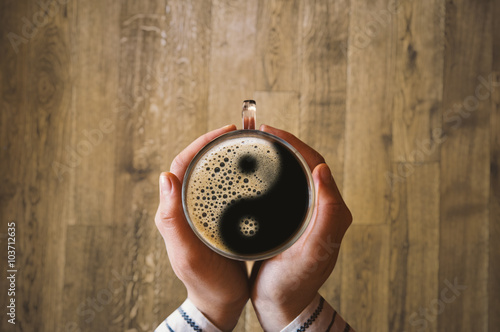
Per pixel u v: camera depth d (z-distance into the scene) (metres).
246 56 1.12
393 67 1.14
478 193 1.15
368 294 1.12
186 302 0.49
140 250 1.11
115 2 1.11
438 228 1.14
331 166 1.13
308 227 0.46
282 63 1.12
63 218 1.11
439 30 1.15
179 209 0.46
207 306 0.48
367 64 1.14
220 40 1.12
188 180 0.46
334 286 1.12
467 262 1.14
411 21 1.15
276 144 0.47
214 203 0.46
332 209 0.46
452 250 1.14
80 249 1.11
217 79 1.12
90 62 1.11
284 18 1.12
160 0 1.11
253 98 1.12
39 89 1.11
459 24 1.16
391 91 1.14
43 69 1.11
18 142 1.10
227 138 0.47
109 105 1.11
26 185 1.10
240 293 0.49
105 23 1.11
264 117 1.12
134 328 1.10
